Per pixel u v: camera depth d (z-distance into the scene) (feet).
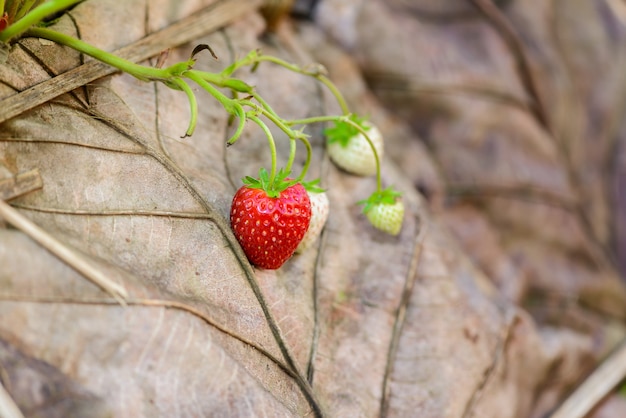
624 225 1.99
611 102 1.99
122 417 0.99
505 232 1.81
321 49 1.69
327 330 1.28
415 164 1.75
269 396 1.07
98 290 1.01
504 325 1.47
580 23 1.98
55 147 1.10
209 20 1.41
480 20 1.84
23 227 0.99
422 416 1.29
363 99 1.71
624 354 1.79
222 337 1.10
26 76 1.13
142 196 1.13
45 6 1.09
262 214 1.15
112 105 1.21
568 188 1.88
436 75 1.76
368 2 1.74
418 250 1.42
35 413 0.96
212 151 1.30
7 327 0.97
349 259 1.35
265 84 1.44
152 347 1.02
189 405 1.02
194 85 1.33
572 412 1.65
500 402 1.42
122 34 1.29
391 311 1.35
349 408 1.24
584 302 1.86
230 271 1.15
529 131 1.84
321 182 1.39
